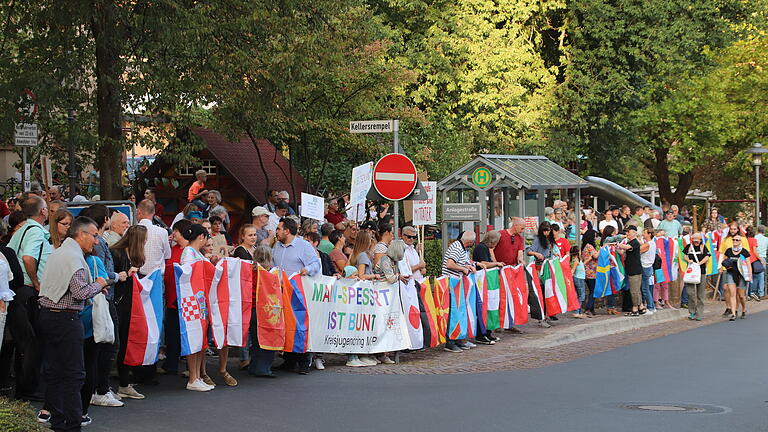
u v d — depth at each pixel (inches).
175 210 1355.8
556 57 1796.3
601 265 973.8
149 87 836.0
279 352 648.4
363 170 877.8
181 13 818.2
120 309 501.0
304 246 616.7
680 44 1712.6
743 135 1819.6
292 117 1106.1
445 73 1515.7
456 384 580.4
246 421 458.6
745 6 1819.6
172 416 467.8
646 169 2386.8
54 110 948.0
